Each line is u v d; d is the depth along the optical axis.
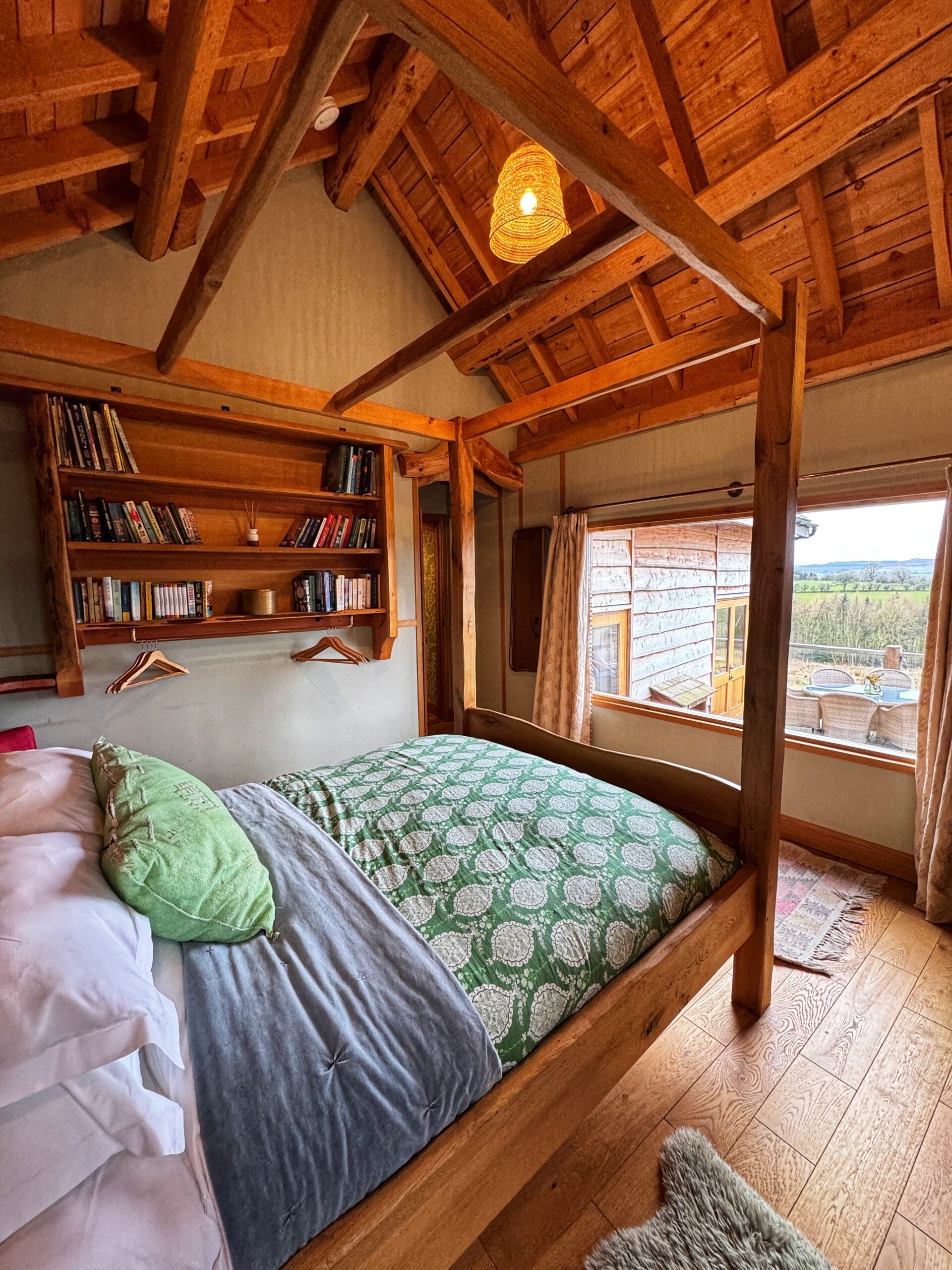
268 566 3.11
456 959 1.12
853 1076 1.59
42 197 2.16
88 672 2.55
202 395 2.77
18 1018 0.64
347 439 3.21
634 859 1.50
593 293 2.89
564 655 3.93
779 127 1.90
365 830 1.63
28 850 0.95
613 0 2.07
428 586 5.79
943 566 2.32
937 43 1.52
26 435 2.33
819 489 2.73
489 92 0.83
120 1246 0.63
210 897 1.09
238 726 3.05
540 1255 1.17
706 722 3.43
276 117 1.04
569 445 3.82
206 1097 0.81
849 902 2.42
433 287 3.68
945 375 2.33
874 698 3.05
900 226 2.24
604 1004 1.17
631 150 1.03
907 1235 1.19
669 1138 1.40
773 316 1.49
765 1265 1.11
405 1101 0.87
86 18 1.56
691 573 4.80
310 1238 0.75
